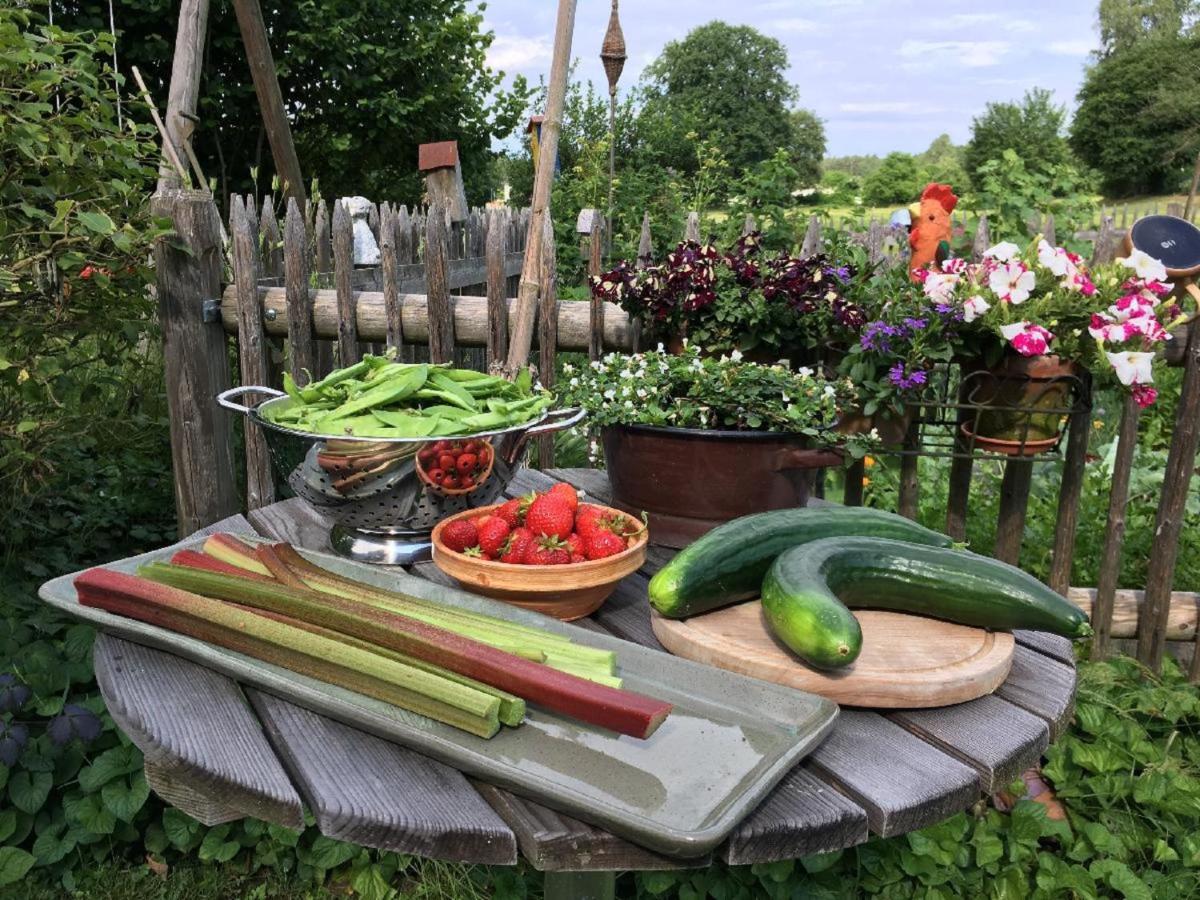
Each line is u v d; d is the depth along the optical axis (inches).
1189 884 97.0
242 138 422.0
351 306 125.3
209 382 122.5
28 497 130.7
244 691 49.8
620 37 179.8
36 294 114.3
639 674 50.5
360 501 65.3
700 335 99.7
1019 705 51.9
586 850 38.4
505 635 50.4
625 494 74.5
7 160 108.9
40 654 105.5
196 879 98.6
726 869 94.7
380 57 421.1
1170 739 111.0
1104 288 100.1
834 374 113.7
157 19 358.6
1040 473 176.2
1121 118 1680.6
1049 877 95.7
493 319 122.8
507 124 508.4
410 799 40.3
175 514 151.1
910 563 56.1
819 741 44.8
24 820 96.3
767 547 58.6
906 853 96.6
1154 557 126.5
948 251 110.9
